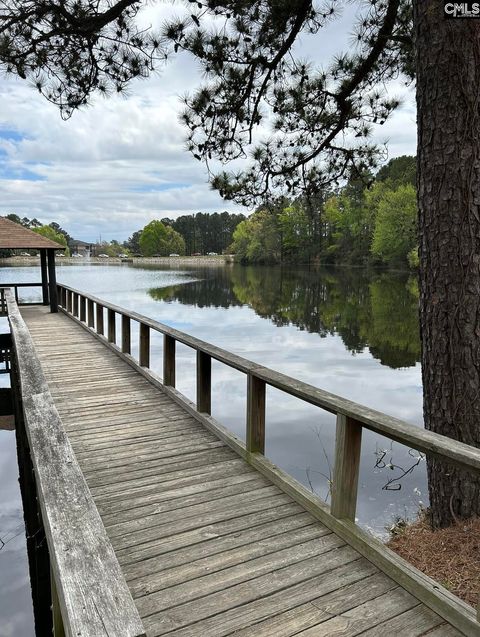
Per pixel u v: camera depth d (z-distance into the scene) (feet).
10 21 13.20
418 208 9.75
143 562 6.76
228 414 24.63
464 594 7.47
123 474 9.62
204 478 9.46
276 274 155.22
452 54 8.73
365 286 102.06
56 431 5.81
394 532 12.12
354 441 7.35
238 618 5.71
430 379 9.71
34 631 11.16
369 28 15.11
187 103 15.83
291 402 27.50
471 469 5.17
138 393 15.67
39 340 26.27
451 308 9.21
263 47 15.14
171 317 62.44
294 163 17.92
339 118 16.99
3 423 30.32
